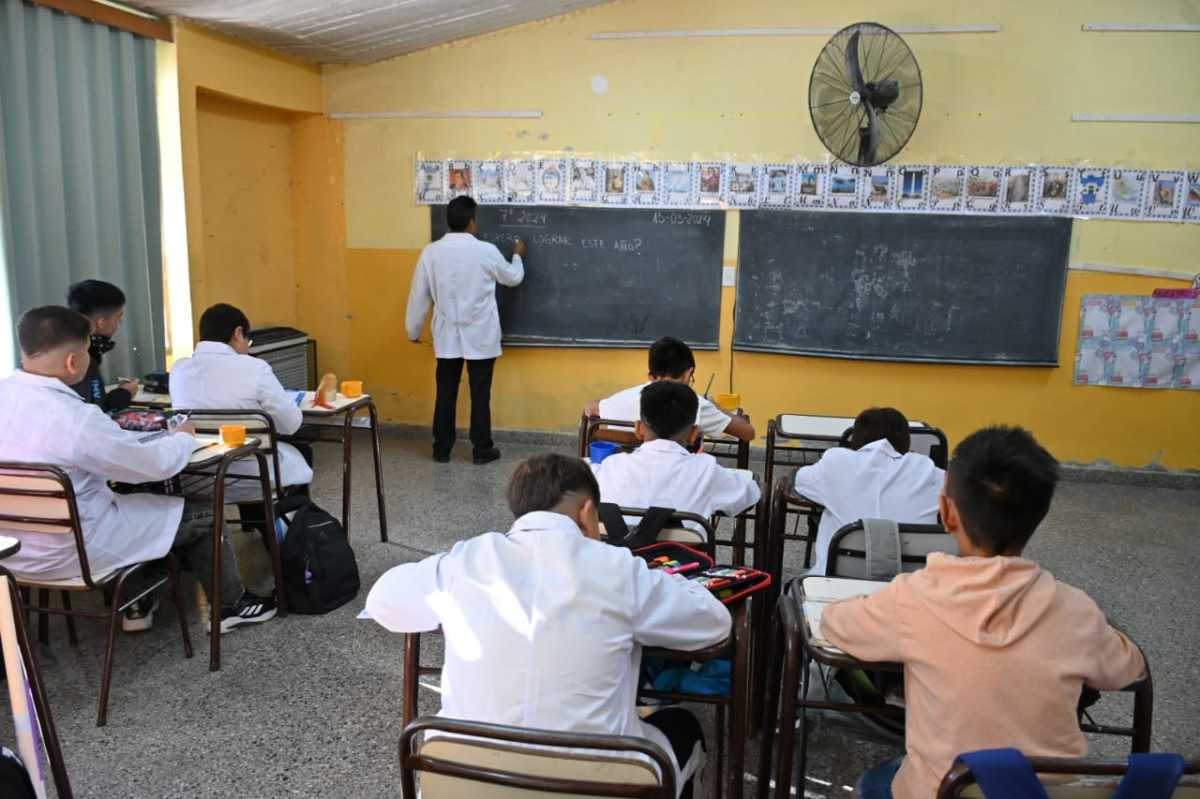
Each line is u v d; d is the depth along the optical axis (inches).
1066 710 49.0
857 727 72.1
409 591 56.1
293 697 99.1
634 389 128.2
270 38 179.8
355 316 220.8
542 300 210.8
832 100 180.1
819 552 93.4
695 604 56.5
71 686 100.0
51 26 134.0
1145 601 132.3
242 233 204.5
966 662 49.8
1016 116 187.8
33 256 134.0
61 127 139.1
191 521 111.2
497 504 169.5
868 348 200.5
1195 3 178.5
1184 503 183.5
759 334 204.4
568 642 51.0
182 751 88.4
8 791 43.0
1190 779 41.0
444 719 46.7
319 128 213.6
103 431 91.4
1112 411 195.5
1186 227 186.5
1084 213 189.0
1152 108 183.8
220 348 123.4
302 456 145.9
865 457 91.5
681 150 200.4
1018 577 50.4
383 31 183.3
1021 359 195.8
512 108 204.8
